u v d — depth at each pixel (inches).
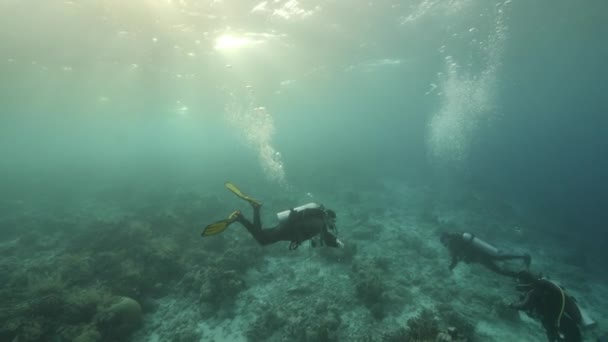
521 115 2888.8
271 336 346.3
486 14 672.4
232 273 415.5
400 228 664.4
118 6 490.6
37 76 821.9
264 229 123.1
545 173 2352.4
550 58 1088.8
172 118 1900.8
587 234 786.2
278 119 2760.8
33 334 306.8
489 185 1204.5
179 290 417.1
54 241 601.9
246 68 924.0
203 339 345.4
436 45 864.3
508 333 362.6
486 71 1227.2
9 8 469.1
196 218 659.4
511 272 281.4
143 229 535.8
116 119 1752.0
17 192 1129.4
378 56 954.7
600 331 379.9
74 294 359.3
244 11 551.8
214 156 2723.9
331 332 338.3
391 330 351.9
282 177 1179.3
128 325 343.9
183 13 527.5
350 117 3639.3
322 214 132.7
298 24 631.2
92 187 1192.2
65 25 532.7
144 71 836.6
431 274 479.2
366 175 1170.6
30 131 2130.9
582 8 665.6
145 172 1576.0
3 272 470.6
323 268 467.5
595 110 2581.2
